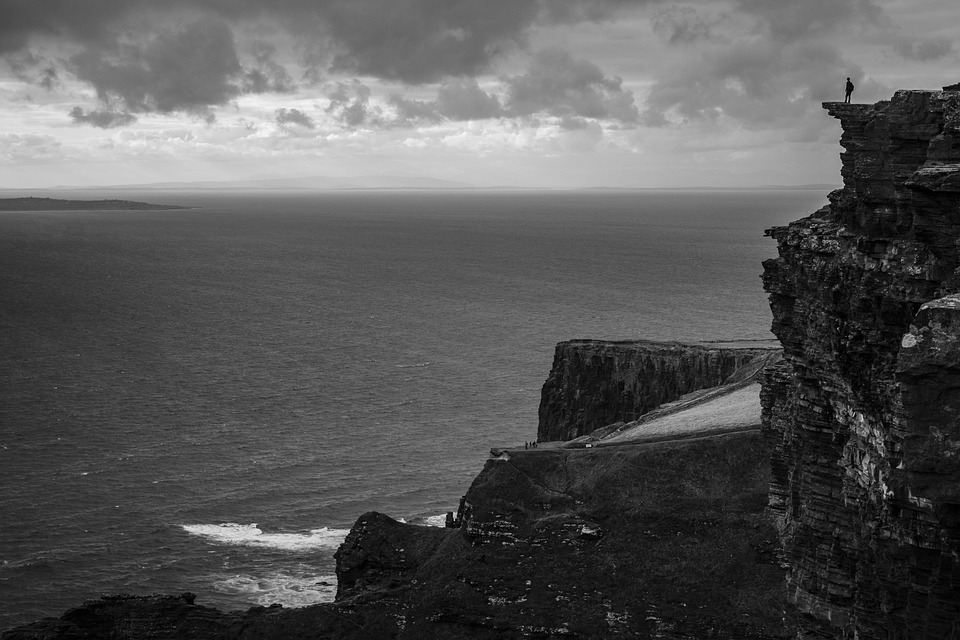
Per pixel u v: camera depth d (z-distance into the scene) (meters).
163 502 137.00
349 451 158.88
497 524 87.88
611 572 82.62
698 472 90.31
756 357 135.50
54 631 81.06
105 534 126.75
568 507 89.00
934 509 40.38
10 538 125.12
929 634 42.47
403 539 91.56
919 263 52.25
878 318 55.81
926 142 56.47
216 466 151.12
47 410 179.62
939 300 40.78
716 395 119.44
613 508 88.00
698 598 79.44
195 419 175.62
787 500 83.75
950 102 54.09
